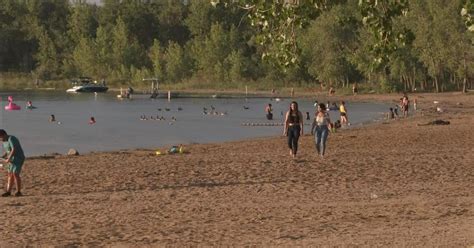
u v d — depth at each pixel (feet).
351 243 122.52
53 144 409.69
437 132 403.34
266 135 460.14
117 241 132.98
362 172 229.86
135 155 313.32
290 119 268.21
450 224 138.62
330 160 263.08
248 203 175.32
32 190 205.46
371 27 82.69
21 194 195.52
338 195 185.06
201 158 283.18
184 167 251.60
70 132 488.44
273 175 226.99
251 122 578.25
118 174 236.63
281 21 84.07
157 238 134.62
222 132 485.56
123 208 171.32
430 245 117.19
